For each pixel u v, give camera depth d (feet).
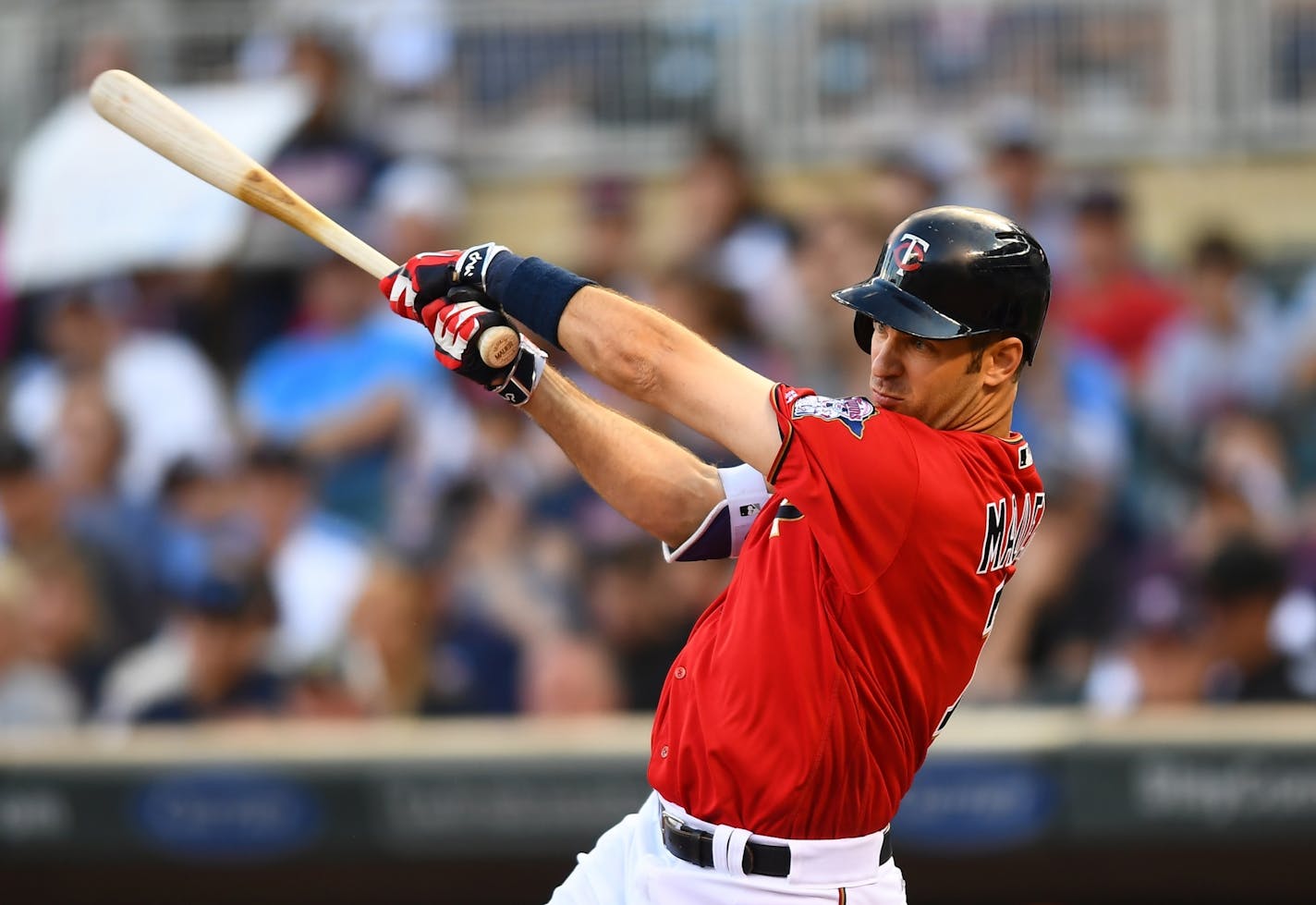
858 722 29.66
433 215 90.43
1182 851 65.57
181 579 79.66
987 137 92.79
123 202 92.58
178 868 69.15
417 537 78.89
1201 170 97.40
